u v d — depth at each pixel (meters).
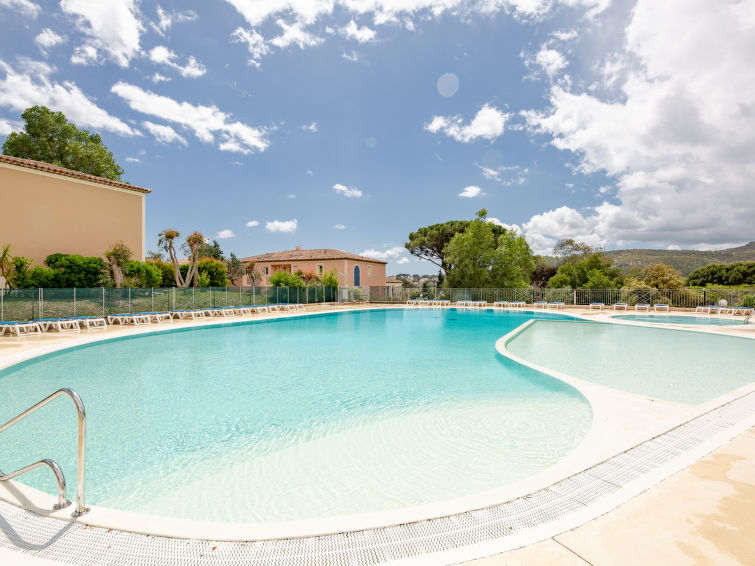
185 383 7.29
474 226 31.75
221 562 2.01
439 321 19.81
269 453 4.27
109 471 3.84
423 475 3.74
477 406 5.84
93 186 20.16
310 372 8.23
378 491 3.45
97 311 16.20
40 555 2.08
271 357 9.95
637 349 11.09
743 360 9.34
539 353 10.45
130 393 6.60
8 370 7.98
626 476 2.88
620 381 7.29
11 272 15.62
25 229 17.61
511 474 3.74
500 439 4.59
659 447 3.44
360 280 41.28
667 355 10.08
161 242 25.75
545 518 2.35
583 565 1.87
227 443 4.54
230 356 10.07
